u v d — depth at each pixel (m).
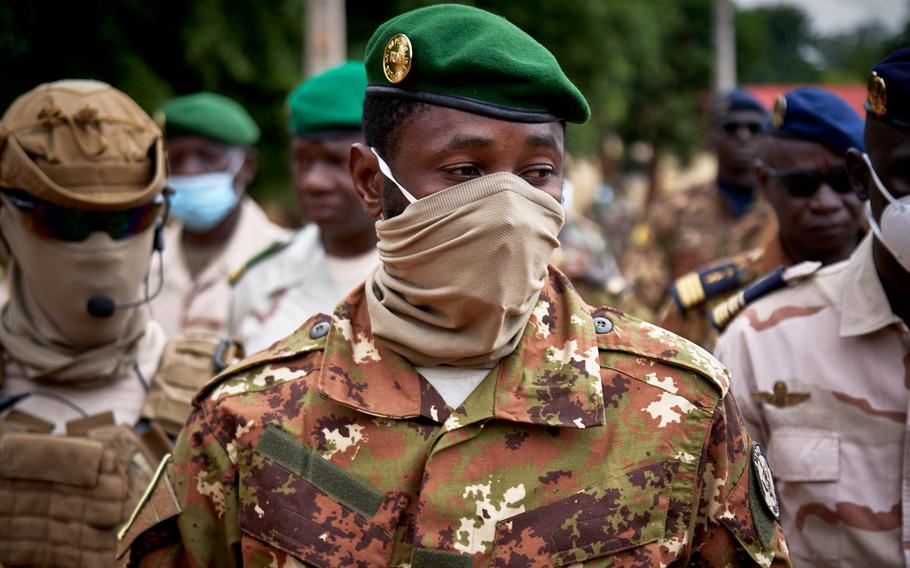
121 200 2.99
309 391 2.18
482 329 2.05
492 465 2.06
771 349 3.15
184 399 3.16
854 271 3.07
